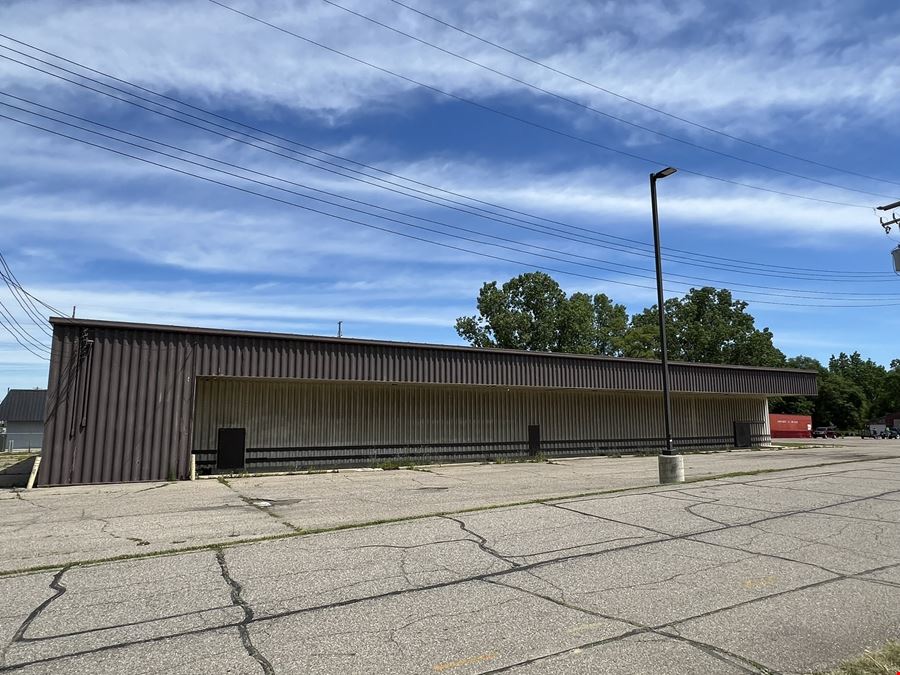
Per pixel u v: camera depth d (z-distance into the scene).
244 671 4.54
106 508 12.48
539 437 27.58
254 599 6.21
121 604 6.08
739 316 70.88
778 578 6.88
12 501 13.66
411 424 24.56
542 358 25.52
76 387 17.14
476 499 13.26
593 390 27.69
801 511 10.81
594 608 5.91
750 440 34.56
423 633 5.27
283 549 8.27
